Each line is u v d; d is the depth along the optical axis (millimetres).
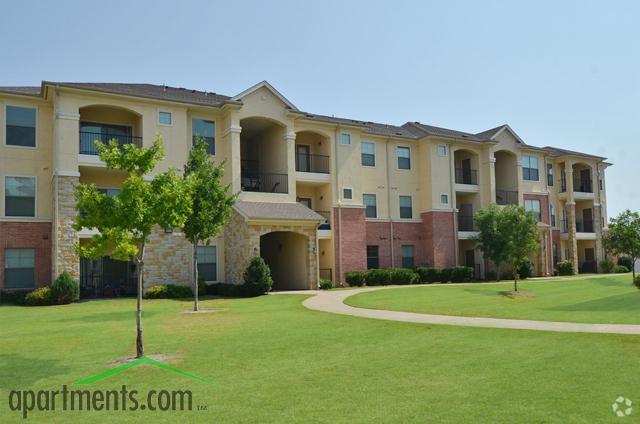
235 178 29141
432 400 7852
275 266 32719
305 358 11078
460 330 14055
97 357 11516
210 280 28797
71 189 25000
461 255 40531
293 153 31484
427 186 37719
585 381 8617
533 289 28469
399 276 34219
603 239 37500
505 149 41344
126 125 28391
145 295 25469
